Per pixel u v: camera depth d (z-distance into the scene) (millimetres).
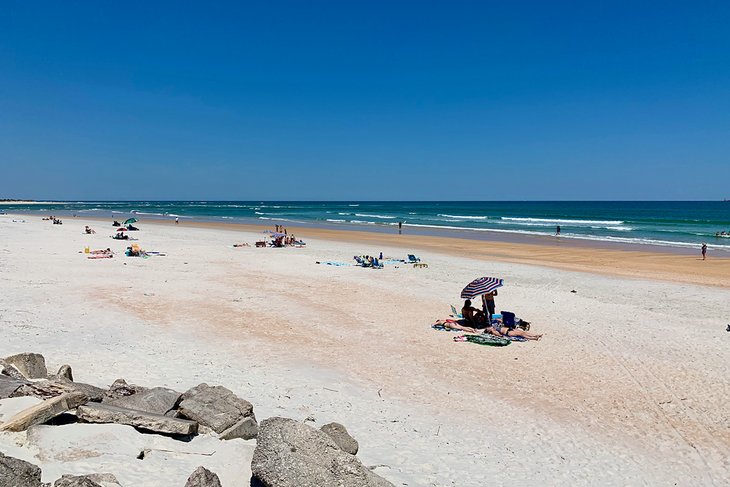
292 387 10094
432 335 14227
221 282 21234
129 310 15875
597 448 8109
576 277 23891
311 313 16359
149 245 35375
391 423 8656
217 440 6566
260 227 58531
